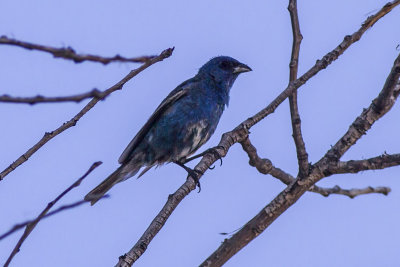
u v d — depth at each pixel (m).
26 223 5.09
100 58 5.27
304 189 9.37
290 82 9.92
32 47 4.92
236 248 9.02
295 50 9.89
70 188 5.56
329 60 9.68
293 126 9.39
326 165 9.45
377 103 9.62
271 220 9.26
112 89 6.09
